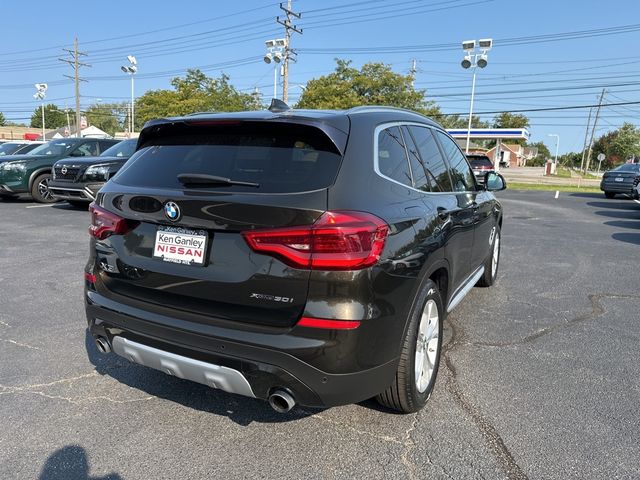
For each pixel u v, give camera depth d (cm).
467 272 415
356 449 263
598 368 361
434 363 309
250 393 238
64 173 1107
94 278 290
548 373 352
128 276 273
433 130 384
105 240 285
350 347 226
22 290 538
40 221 1012
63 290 539
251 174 248
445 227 317
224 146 271
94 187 1080
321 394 230
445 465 250
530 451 261
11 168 1275
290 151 254
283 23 3303
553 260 735
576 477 241
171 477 241
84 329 428
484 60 2875
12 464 248
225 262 239
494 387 330
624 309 498
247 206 230
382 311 237
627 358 379
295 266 223
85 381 336
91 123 10919
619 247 852
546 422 288
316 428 283
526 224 1171
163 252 259
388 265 240
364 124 277
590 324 453
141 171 286
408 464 251
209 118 275
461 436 274
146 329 258
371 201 244
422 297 276
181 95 3834
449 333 428
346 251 222
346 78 3306
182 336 246
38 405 304
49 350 384
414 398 282
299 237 222
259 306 233
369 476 242
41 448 262
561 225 1157
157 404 308
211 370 240
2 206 1259
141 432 278
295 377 227
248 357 230
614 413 299
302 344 224
